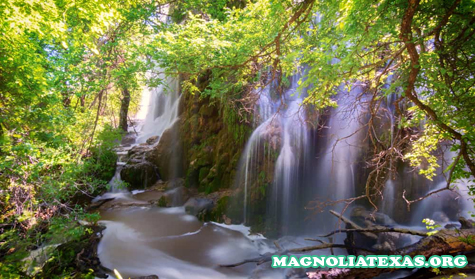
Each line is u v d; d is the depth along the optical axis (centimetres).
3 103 514
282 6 373
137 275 568
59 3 343
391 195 737
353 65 312
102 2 337
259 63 561
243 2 992
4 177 516
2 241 546
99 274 558
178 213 902
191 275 577
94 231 706
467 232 475
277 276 548
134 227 796
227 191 898
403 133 665
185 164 1112
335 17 342
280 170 809
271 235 754
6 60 471
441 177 743
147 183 1140
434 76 301
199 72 582
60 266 546
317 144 846
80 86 727
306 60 362
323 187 839
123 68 676
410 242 605
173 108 1478
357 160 785
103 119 995
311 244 715
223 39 577
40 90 553
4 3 297
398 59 422
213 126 1046
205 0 947
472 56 313
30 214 530
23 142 511
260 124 873
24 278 498
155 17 890
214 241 727
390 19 286
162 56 589
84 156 889
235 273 587
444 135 360
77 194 941
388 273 477
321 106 462
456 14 281
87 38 375
